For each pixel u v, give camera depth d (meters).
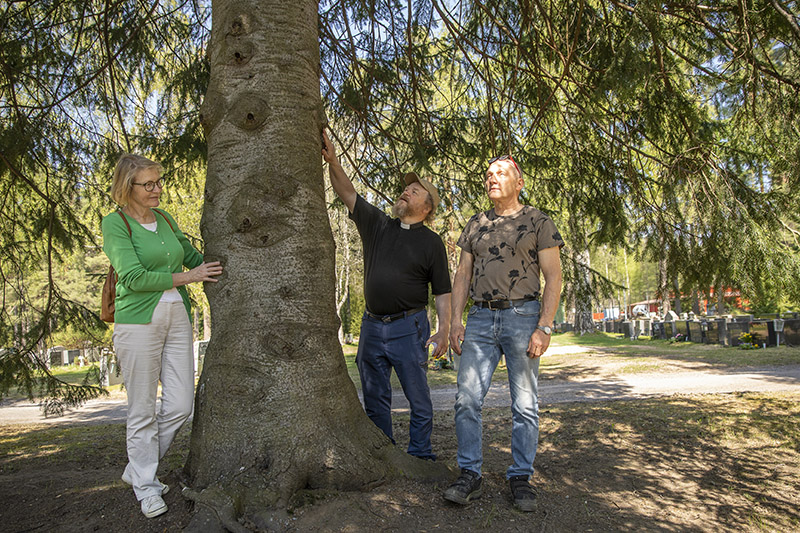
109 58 4.73
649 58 4.11
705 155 4.64
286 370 2.58
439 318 3.39
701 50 4.52
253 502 2.35
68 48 5.04
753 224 4.34
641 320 24.30
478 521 2.48
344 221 22.70
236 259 2.64
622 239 5.44
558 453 3.88
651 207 5.14
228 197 2.68
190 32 5.44
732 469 3.54
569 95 4.98
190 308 2.84
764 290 4.43
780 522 2.71
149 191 2.65
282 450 2.50
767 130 4.27
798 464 3.62
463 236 3.10
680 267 4.91
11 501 2.83
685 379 9.85
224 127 2.72
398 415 6.19
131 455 2.54
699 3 4.41
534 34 5.13
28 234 5.09
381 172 5.94
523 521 2.54
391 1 5.39
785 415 5.07
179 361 2.72
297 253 2.67
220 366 2.61
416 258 3.33
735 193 4.59
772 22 4.07
